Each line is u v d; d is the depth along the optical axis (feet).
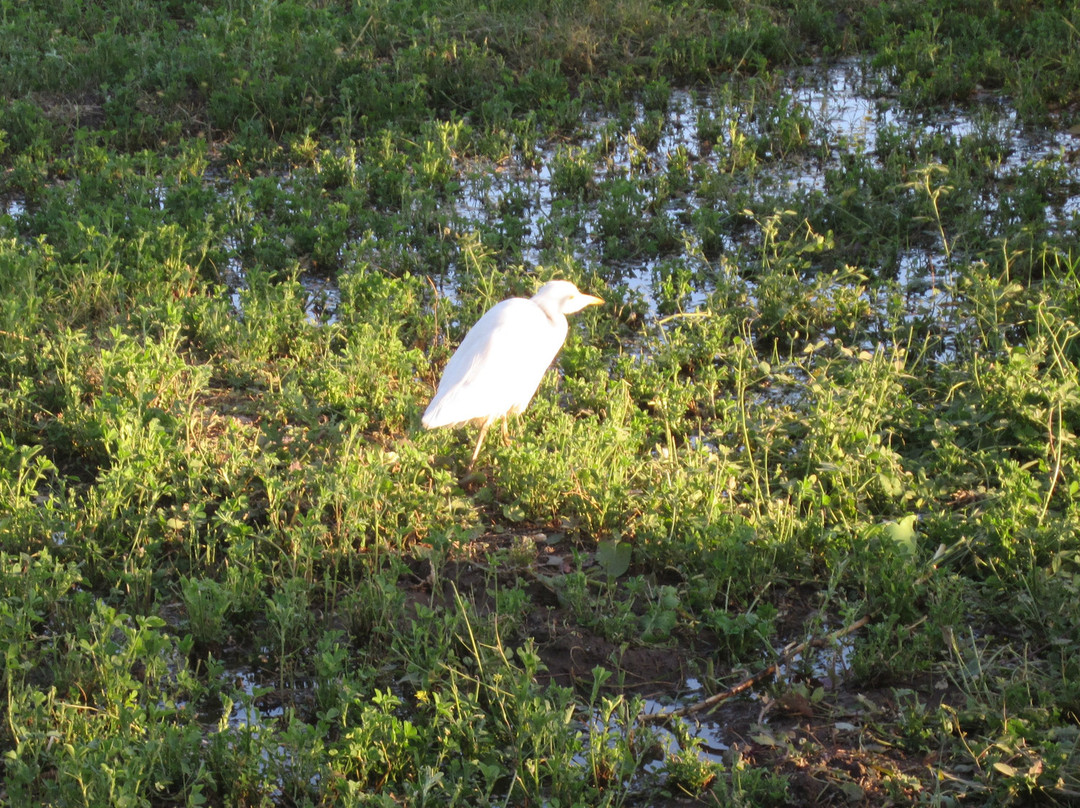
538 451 27.14
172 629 22.94
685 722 20.90
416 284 37.11
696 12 63.00
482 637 22.31
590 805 18.49
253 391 32.40
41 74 54.85
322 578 24.66
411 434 28.40
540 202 46.42
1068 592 22.36
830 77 57.77
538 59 58.08
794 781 19.31
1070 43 55.26
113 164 46.52
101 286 36.50
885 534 23.85
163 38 59.98
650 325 36.68
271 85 52.90
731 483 27.40
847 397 29.19
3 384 32.04
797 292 36.40
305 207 43.39
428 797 18.43
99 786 17.43
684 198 45.91
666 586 23.67
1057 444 27.53
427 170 46.34
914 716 19.89
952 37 59.62
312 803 18.16
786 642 22.94
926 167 38.70
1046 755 18.54
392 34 59.77
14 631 20.97
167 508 26.78
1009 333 34.99
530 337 27.32
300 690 21.68
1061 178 44.50
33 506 25.21
